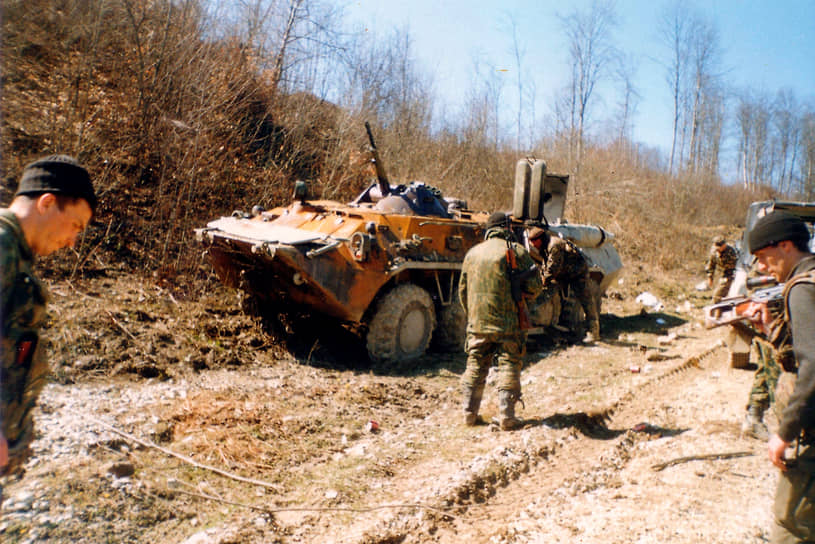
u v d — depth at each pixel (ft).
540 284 15.79
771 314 7.66
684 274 51.39
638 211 62.54
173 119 28.91
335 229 20.75
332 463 13.35
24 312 5.87
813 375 6.48
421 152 49.57
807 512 7.02
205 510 10.85
